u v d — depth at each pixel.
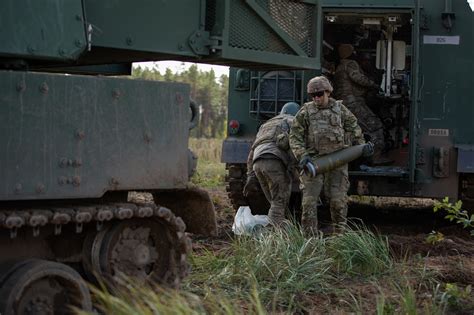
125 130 5.32
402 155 12.26
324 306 6.54
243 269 7.11
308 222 8.84
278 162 9.12
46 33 4.94
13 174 4.89
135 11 5.39
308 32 6.29
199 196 6.19
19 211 5.05
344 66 12.00
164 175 5.51
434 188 11.17
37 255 5.45
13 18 4.83
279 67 6.29
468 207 11.21
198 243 9.19
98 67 7.05
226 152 11.36
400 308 6.25
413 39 10.88
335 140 8.67
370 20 11.55
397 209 13.37
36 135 4.96
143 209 5.48
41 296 5.17
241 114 11.62
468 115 11.12
